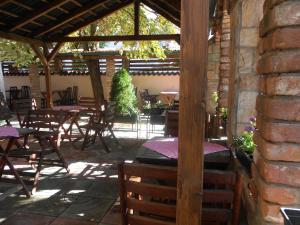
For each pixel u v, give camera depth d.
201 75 1.17
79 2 5.98
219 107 3.62
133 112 7.36
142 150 2.35
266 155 1.20
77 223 2.68
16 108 5.39
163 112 6.60
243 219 1.68
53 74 12.38
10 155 3.53
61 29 6.95
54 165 4.14
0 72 9.34
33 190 3.34
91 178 3.87
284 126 1.15
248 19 2.29
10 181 3.46
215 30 4.71
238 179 1.28
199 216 1.24
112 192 3.39
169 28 8.77
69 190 3.45
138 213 1.62
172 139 2.80
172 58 10.97
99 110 5.62
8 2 5.00
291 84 1.13
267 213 1.22
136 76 11.90
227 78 3.51
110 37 6.75
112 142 6.02
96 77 9.25
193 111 1.19
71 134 6.16
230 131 2.55
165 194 1.35
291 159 1.17
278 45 1.13
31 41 6.60
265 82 1.27
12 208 2.97
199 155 1.21
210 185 1.52
